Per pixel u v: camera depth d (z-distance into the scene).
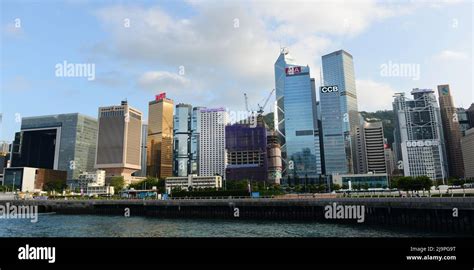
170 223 95.50
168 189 199.00
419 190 117.38
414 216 74.19
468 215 64.56
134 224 94.19
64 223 99.00
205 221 99.38
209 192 141.75
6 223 100.56
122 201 128.00
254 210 101.69
